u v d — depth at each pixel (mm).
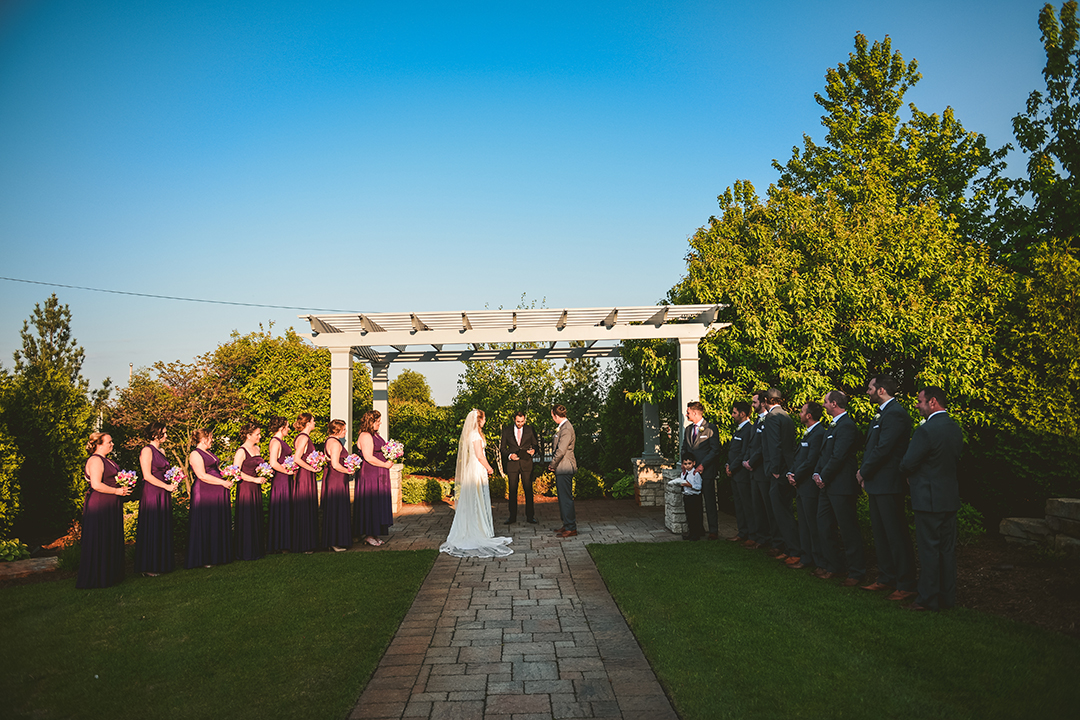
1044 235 12766
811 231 10133
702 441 8602
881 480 5609
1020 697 3633
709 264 10336
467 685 4039
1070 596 5168
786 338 9703
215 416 16328
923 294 9633
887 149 16047
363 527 8477
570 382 16281
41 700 3889
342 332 10062
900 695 3717
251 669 4297
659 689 3951
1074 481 7969
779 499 7148
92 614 5590
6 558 8375
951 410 8984
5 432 10203
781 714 3531
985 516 8781
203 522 7344
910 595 5477
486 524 8312
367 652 4566
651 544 8219
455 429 17516
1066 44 12344
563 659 4457
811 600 5574
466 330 9891
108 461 6781
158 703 3816
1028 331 8719
